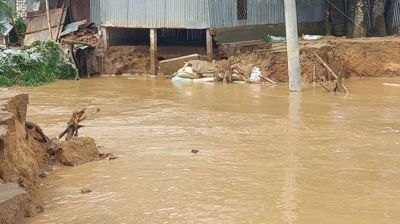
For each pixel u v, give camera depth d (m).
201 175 11.09
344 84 22.61
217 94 20.80
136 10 26.62
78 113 13.07
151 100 19.84
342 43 24.38
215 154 12.61
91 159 12.26
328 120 16.08
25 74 24.50
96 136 14.50
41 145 12.16
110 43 27.97
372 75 24.28
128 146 13.45
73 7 30.17
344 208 9.30
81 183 10.71
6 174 9.15
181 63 25.62
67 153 11.97
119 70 26.78
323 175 11.04
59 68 25.77
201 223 8.69
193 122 16.03
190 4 25.33
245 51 25.03
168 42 29.27
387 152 12.65
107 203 9.61
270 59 23.47
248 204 9.49
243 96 20.25
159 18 26.06
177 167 11.65
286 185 10.46
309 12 29.02
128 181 10.79
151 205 9.49
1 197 8.31
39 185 10.55
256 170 11.38
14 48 27.16
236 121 16.06
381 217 8.91
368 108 17.80
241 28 26.34
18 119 11.25
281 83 23.12
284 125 15.48
